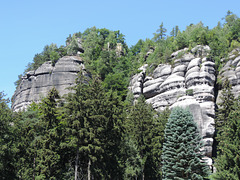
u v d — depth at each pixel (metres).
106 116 56.88
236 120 45.34
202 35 120.06
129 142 63.34
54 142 50.91
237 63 102.81
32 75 128.38
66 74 124.19
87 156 53.50
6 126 49.81
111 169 56.09
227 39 129.50
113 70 135.25
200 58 107.50
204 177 50.72
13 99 136.75
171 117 58.59
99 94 57.88
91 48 150.25
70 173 55.00
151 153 65.88
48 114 53.25
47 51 150.25
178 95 101.44
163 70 113.12
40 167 48.91
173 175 52.81
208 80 100.06
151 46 156.62
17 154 52.97
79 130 50.72
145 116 68.62
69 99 53.72
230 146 42.97
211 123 89.75
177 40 130.75
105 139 55.75
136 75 121.62
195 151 54.69
